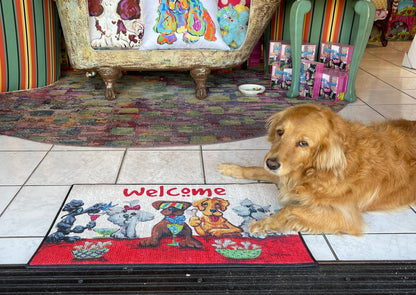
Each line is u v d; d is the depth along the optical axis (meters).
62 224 1.96
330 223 1.92
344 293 1.58
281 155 1.85
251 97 3.99
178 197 2.22
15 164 2.56
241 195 2.26
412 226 2.02
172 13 3.51
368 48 6.88
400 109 3.69
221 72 4.88
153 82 4.41
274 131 2.04
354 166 1.98
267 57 4.78
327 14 4.26
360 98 4.00
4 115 3.37
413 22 7.53
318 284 1.62
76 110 3.53
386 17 6.79
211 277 1.64
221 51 3.64
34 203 2.14
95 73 4.29
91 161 2.63
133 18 3.66
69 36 3.46
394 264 1.74
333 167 1.88
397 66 5.46
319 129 1.85
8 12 3.62
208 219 2.03
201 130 3.16
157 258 1.74
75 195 2.21
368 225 2.02
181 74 4.74
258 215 2.08
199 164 2.62
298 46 3.77
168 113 3.52
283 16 4.53
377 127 2.24
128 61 3.59
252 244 1.85
